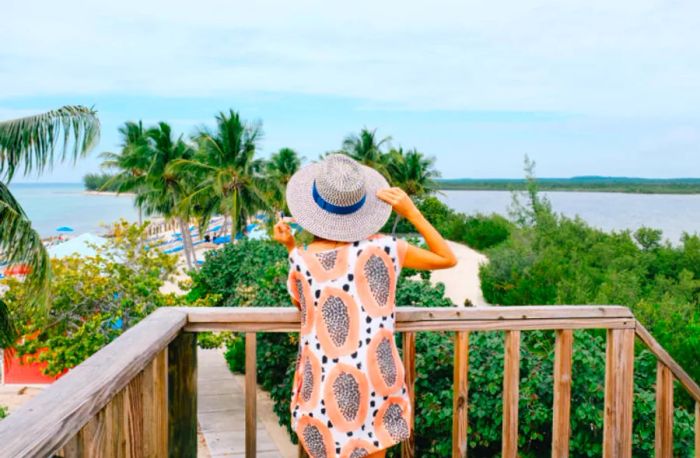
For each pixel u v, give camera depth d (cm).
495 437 498
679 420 489
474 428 513
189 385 222
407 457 234
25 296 1024
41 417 113
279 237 202
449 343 540
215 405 1009
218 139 3978
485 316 233
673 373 253
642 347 726
